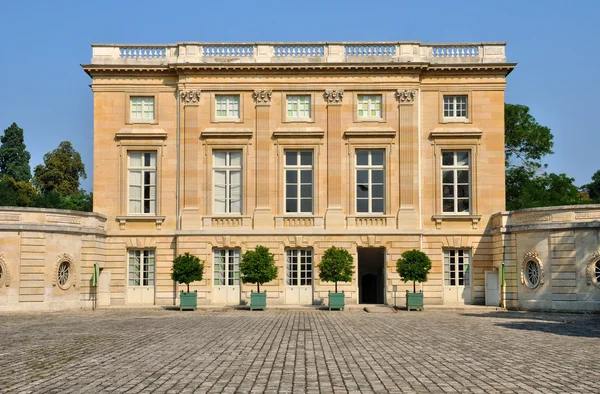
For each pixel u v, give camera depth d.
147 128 40.06
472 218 39.09
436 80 40.06
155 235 39.38
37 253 34.00
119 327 24.97
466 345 19.25
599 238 32.62
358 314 32.75
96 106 40.09
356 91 39.75
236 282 39.03
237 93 39.91
